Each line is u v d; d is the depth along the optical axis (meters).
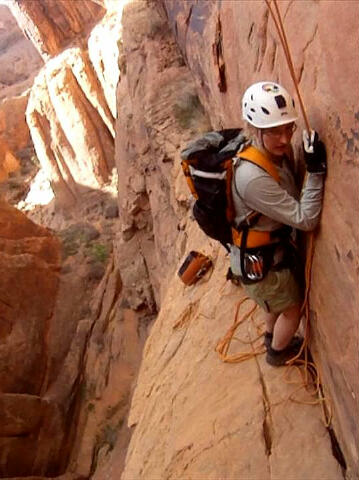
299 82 3.81
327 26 3.12
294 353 5.01
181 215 10.09
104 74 20.78
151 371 6.75
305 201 3.57
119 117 14.74
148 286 14.45
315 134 3.35
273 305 4.27
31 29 23.06
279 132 3.51
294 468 4.40
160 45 12.90
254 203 3.71
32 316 16.00
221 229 4.04
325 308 3.86
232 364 5.55
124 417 13.26
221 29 7.34
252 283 4.15
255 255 4.01
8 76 32.34
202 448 4.98
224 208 3.91
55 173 22.39
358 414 3.60
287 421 4.72
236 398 5.16
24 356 14.85
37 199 24.34
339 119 3.12
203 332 6.32
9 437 12.52
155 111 11.62
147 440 5.79
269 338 5.07
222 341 5.80
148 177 12.98
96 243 19.36
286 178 3.81
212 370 5.67
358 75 2.83
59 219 22.00
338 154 3.20
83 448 13.12
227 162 3.72
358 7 2.77
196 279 7.31
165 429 5.66
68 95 21.41
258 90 3.49
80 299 17.06
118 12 20.44
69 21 23.14
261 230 3.95
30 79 30.73
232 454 4.76
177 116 11.29
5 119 27.97
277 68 4.57
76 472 12.75
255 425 4.82
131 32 13.58
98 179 21.86
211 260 7.34
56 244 19.42
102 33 20.33
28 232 18.88
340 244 3.36
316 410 4.67
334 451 4.38
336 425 4.37
